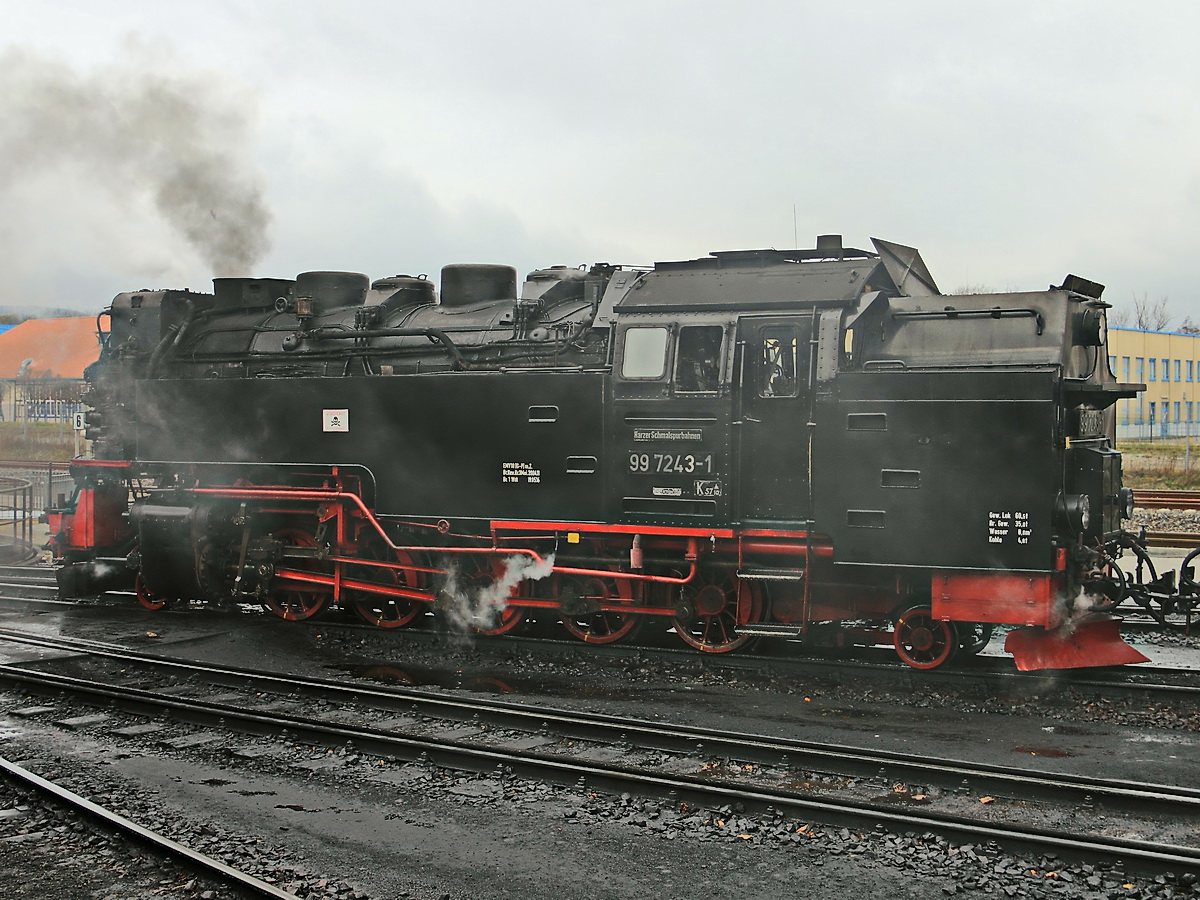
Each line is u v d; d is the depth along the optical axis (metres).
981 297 10.88
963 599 10.01
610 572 11.41
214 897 5.78
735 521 10.79
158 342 15.36
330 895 5.77
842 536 10.27
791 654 11.58
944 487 9.95
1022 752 8.30
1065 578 10.07
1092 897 5.74
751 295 10.92
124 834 6.55
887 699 9.88
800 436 10.60
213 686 10.59
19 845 6.52
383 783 7.65
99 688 9.96
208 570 14.19
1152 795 6.83
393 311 14.20
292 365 14.18
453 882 6.00
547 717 8.82
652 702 9.91
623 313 11.45
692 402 10.92
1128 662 10.28
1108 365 12.29
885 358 10.91
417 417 12.47
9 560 21.56
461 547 12.41
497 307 13.31
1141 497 25.83
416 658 11.91
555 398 11.64
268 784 7.67
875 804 6.83
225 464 13.83
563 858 6.32
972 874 6.02
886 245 11.97
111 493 15.83
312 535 13.70
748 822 6.74
